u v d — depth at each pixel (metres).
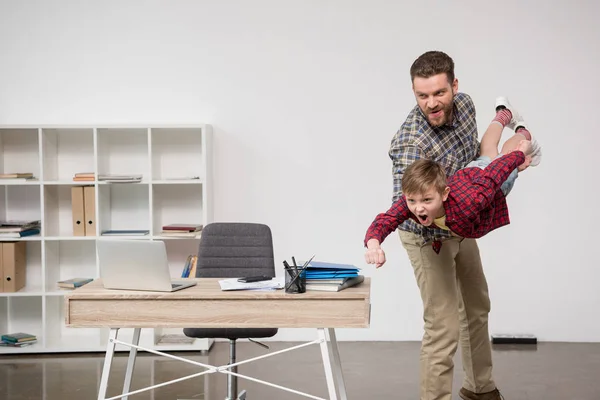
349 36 5.69
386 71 5.69
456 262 3.83
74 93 5.70
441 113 3.20
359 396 4.31
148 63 5.71
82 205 5.44
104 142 5.61
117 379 4.70
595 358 5.21
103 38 5.70
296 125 5.72
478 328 3.95
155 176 5.71
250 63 5.71
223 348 5.54
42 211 5.40
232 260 4.11
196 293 3.16
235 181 5.74
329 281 3.18
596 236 5.72
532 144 3.62
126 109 5.72
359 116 5.71
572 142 5.70
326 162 5.72
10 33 5.67
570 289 5.73
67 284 5.45
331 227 5.75
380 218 3.12
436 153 3.38
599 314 5.73
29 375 4.81
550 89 5.69
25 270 5.67
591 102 5.70
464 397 4.11
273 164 5.73
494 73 5.69
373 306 5.76
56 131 5.68
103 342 5.50
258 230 4.15
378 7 5.68
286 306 3.14
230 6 5.71
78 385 4.57
